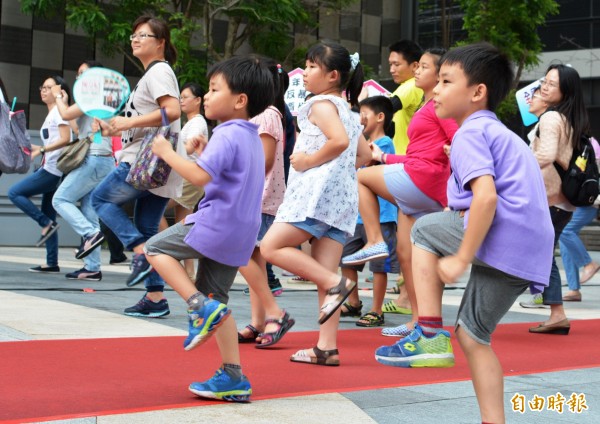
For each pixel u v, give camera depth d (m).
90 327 5.25
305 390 3.84
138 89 5.43
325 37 18.67
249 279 4.93
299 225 4.34
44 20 16.12
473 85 2.90
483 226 2.73
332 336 4.51
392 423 3.28
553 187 6.08
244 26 17.38
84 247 6.38
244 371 4.25
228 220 3.45
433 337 4.11
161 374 4.02
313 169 4.41
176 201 7.77
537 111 7.13
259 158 3.56
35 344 4.60
